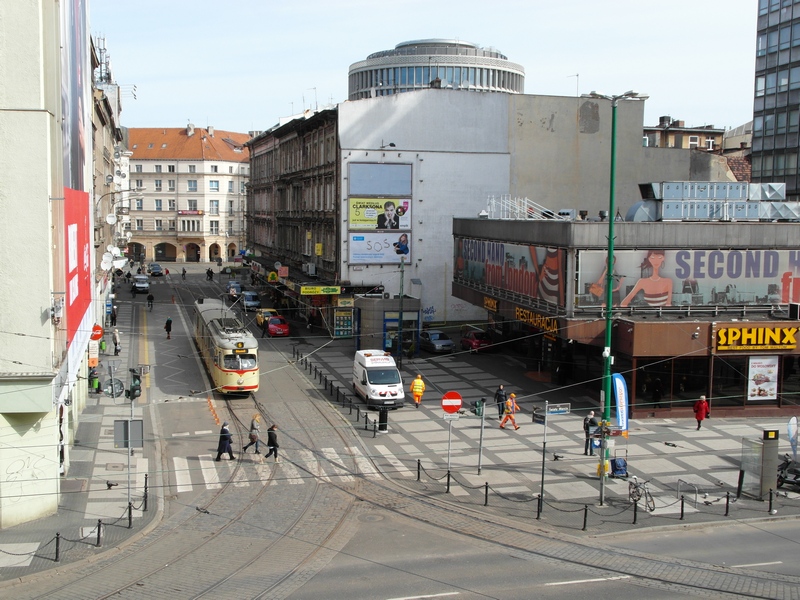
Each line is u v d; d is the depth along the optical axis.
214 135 141.00
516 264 43.53
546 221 39.38
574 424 35.38
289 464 29.45
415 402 38.53
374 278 60.91
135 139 134.50
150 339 57.25
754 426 35.12
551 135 63.59
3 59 20.55
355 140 59.72
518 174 63.19
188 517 23.83
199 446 31.53
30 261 20.92
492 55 127.31
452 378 44.84
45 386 21.22
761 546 21.62
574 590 18.16
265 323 61.38
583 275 37.09
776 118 73.44
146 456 30.00
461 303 63.25
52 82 22.12
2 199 20.73
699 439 32.91
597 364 40.19
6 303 20.89
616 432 26.14
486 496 24.92
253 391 39.72
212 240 134.62
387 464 29.58
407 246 61.44
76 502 24.72
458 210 62.22
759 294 38.44
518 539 21.94
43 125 20.78
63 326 23.39
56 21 22.44
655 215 39.91
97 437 32.28
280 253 84.25
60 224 22.72
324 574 19.19
